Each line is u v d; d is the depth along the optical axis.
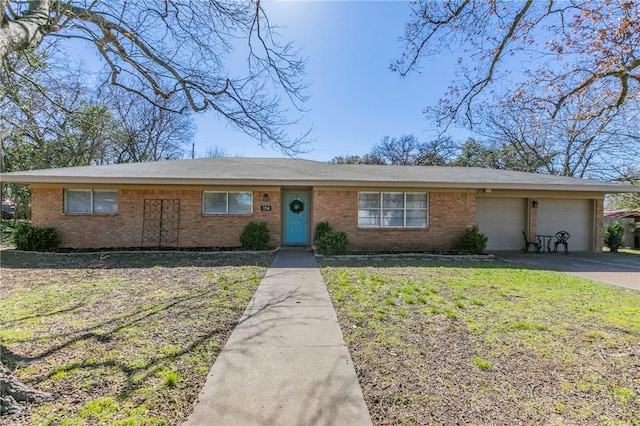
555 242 12.34
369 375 2.83
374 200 11.28
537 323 4.18
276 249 11.05
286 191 12.20
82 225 10.77
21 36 2.92
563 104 5.13
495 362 3.11
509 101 5.55
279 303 4.96
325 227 10.76
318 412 2.31
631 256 11.21
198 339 3.53
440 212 11.42
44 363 2.90
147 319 4.13
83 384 2.57
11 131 9.58
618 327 4.08
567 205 12.61
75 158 17.66
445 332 3.84
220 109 5.46
